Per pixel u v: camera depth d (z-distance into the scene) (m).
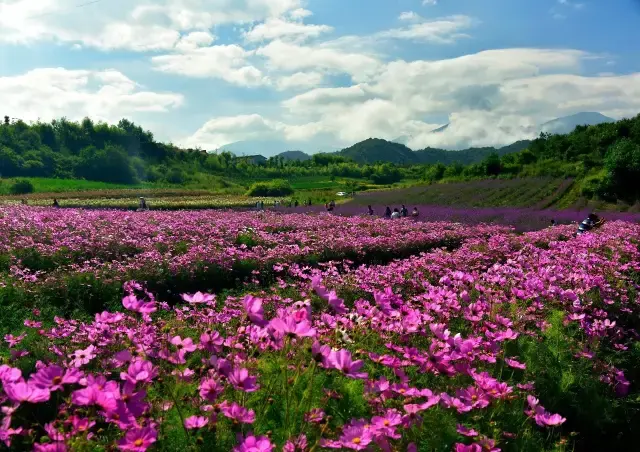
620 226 16.66
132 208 36.16
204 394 2.43
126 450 2.06
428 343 3.96
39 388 2.21
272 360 3.30
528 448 3.09
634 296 6.49
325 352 2.42
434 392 3.19
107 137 147.88
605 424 4.05
